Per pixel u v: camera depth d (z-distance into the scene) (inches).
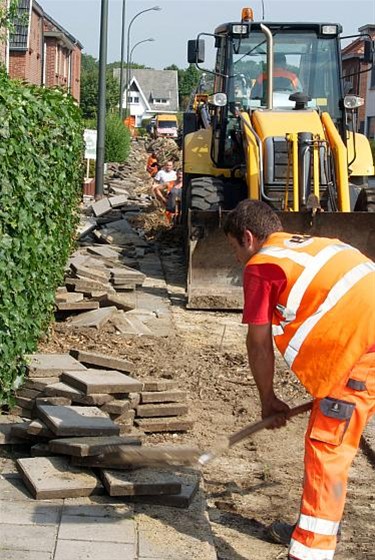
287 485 245.0
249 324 190.4
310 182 475.2
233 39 545.0
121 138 1706.4
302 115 500.7
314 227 459.8
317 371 184.4
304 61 551.8
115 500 215.2
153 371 335.3
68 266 465.7
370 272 187.8
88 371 276.4
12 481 223.8
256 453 268.7
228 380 336.8
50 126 331.9
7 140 258.1
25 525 198.8
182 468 235.8
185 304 480.4
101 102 944.3
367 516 228.4
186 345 390.0
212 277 470.6
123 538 195.8
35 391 268.2
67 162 381.1
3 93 252.1
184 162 571.2
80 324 390.3
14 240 266.8
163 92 5270.7
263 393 195.2
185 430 274.2
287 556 196.4
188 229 482.9
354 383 184.1
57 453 226.4
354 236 461.1
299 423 296.8
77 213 534.0
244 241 196.4
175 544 195.3
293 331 187.2
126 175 1338.6
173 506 215.2
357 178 554.3
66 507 209.6
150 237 700.7
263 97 542.3
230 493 237.3
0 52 891.4
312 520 183.5
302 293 185.8
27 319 288.5
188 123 738.2
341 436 183.9
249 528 217.5
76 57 2364.7
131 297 489.4
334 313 183.8
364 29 1272.1
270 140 485.7
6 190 259.9
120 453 193.5
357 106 533.6
